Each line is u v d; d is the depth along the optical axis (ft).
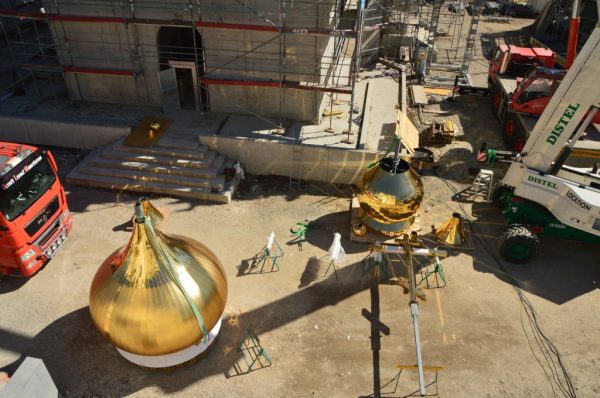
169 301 31.40
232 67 58.65
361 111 65.05
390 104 68.33
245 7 54.08
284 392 35.09
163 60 63.72
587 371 36.88
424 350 38.22
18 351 37.50
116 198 53.83
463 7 111.86
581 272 45.73
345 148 55.11
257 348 38.09
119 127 58.70
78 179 55.01
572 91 40.55
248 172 58.59
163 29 62.95
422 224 50.83
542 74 59.52
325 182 57.67
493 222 51.42
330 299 42.37
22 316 40.16
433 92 79.51
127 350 32.89
